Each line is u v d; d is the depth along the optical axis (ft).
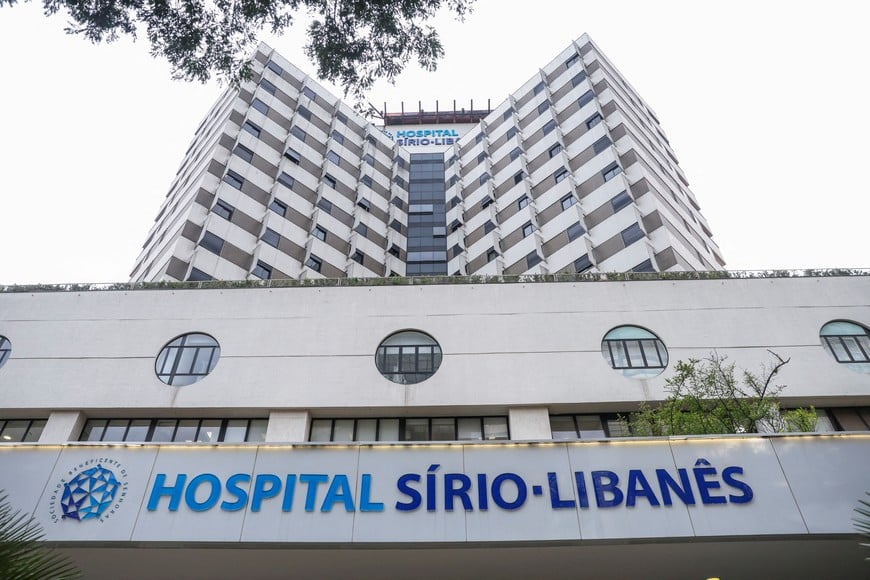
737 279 61.87
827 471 40.34
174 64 38.17
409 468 42.88
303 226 123.65
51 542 39.86
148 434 55.01
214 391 55.26
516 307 60.90
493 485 41.65
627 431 53.16
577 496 40.83
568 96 141.90
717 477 40.93
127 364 57.11
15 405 54.39
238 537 40.04
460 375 56.24
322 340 58.80
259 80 141.49
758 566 41.98
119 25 35.81
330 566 42.83
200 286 63.05
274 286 63.10
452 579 44.19
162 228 118.73
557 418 55.57
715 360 53.47
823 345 56.75
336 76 39.99
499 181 142.31
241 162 121.08
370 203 144.66
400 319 60.29
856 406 54.95
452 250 141.18
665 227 100.53
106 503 41.86
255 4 37.09
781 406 54.34
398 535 39.75
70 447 44.80
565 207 118.32
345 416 55.83
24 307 61.00
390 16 37.70
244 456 43.96
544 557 41.14
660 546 39.58
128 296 62.08
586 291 61.87
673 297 60.80
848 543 38.78
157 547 40.37
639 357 57.00
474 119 210.59
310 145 140.87
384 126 210.18
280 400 54.80
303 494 41.88
